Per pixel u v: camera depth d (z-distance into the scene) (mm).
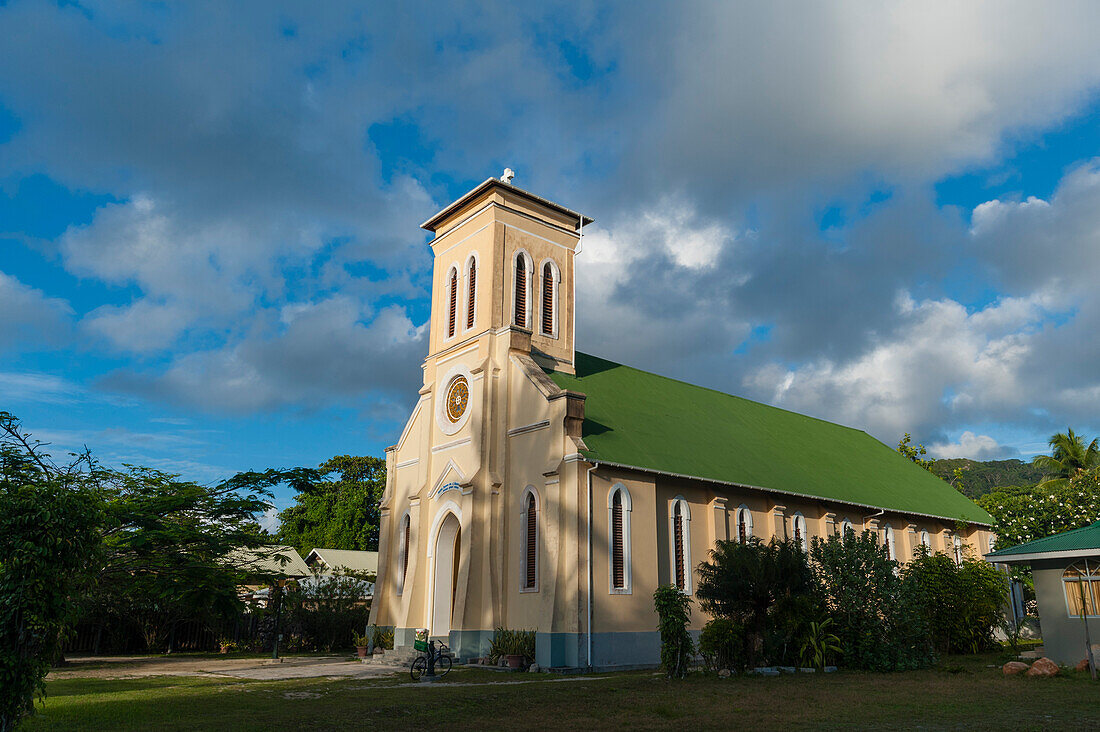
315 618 41250
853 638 25594
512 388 32562
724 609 25203
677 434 35500
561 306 36625
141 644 40781
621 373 39438
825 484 39531
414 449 36531
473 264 36250
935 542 44594
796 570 25375
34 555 13008
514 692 20266
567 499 28422
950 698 17719
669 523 31531
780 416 47688
